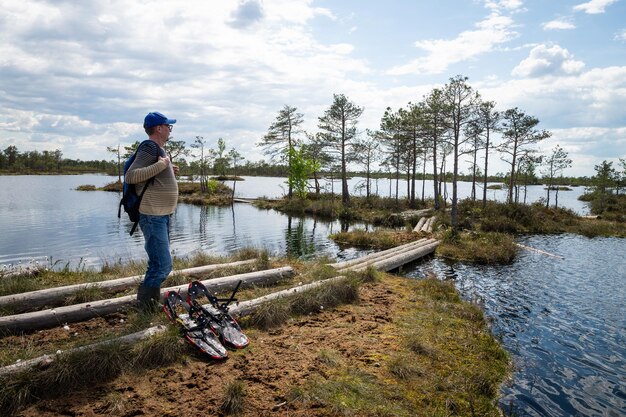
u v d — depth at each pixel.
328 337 5.74
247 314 6.18
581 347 7.26
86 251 17.66
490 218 29.06
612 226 28.50
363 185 49.66
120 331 4.95
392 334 6.10
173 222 30.02
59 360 3.94
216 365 4.56
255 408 3.77
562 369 6.29
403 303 7.96
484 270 14.31
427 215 34.53
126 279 7.03
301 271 9.45
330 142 44.00
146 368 4.33
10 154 152.38
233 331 5.32
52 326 5.33
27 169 149.12
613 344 7.45
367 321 6.62
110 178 119.38
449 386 4.80
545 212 33.34
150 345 4.48
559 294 10.99
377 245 20.06
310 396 4.04
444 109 26.98
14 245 19.03
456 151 26.59
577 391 5.61
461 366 5.45
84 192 60.03
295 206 40.28
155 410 3.61
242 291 7.60
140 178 4.82
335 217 35.88
